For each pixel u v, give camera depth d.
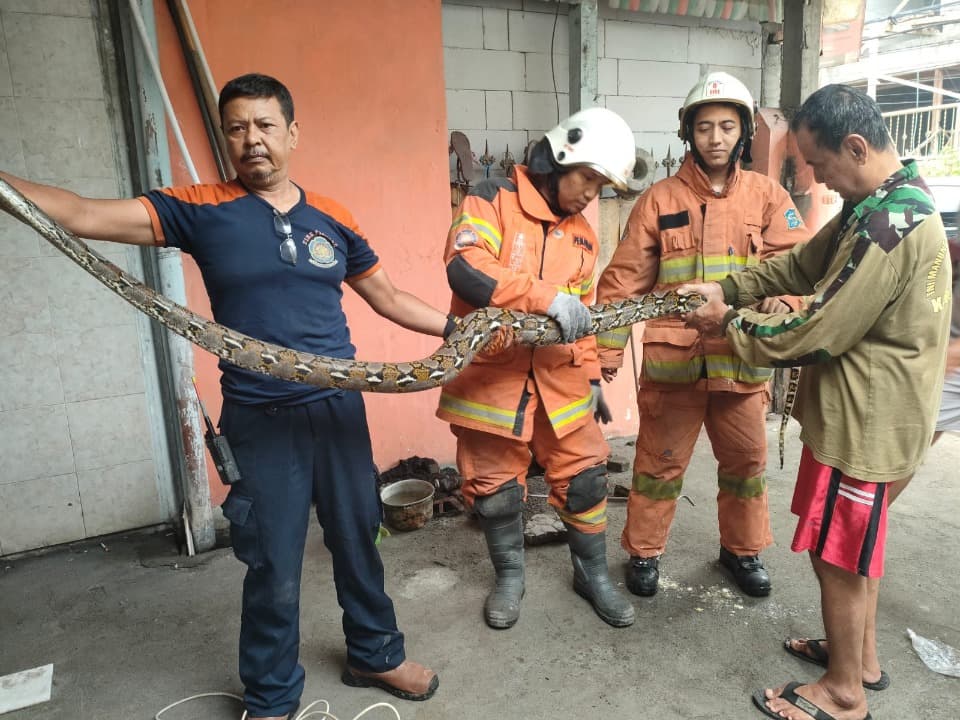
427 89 4.04
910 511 3.81
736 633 2.76
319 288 2.08
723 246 2.80
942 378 2.06
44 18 3.25
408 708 2.36
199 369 3.67
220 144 3.52
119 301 3.56
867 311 1.94
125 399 3.66
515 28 4.59
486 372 2.68
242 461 2.06
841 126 1.98
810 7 5.16
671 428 2.94
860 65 11.18
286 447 2.06
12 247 3.32
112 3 3.37
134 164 3.49
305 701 2.40
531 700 2.39
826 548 2.11
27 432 3.47
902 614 2.84
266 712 2.21
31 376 3.44
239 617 2.96
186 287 3.67
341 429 2.14
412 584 3.17
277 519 2.07
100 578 3.31
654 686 2.45
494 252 2.51
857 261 1.94
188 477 3.46
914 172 2.00
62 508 3.60
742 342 2.24
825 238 2.36
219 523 3.80
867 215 1.99
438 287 4.29
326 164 3.87
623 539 3.13
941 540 3.47
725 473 3.05
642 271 2.98
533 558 3.39
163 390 3.72
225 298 2.01
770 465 4.56
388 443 4.31
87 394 3.57
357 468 2.19
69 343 3.50
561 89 4.79
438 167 4.15
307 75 3.74
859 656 2.19
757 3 5.13
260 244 1.96
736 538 3.07
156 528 3.82
